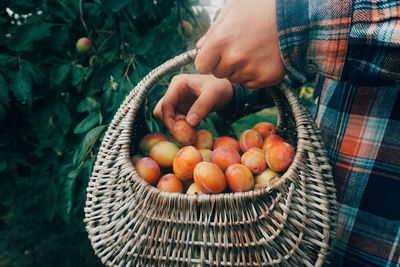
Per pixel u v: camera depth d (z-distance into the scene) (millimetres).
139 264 686
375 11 540
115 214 710
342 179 831
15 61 1317
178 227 661
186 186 852
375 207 764
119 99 1120
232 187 758
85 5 1328
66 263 1846
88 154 1152
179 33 1417
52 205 1462
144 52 1208
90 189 769
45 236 2064
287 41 586
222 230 642
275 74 633
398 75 563
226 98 928
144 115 922
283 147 758
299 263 636
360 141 793
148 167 792
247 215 633
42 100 1417
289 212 622
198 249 665
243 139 898
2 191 1426
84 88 1394
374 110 766
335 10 554
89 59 1479
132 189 717
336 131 855
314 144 679
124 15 1300
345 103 827
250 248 630
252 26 594
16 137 1550
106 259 704
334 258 844
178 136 901
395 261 729
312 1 564
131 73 1219
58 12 1279
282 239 627
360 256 789
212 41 622
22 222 2180
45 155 1595
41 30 1265
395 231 731
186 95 962
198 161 801
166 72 789
